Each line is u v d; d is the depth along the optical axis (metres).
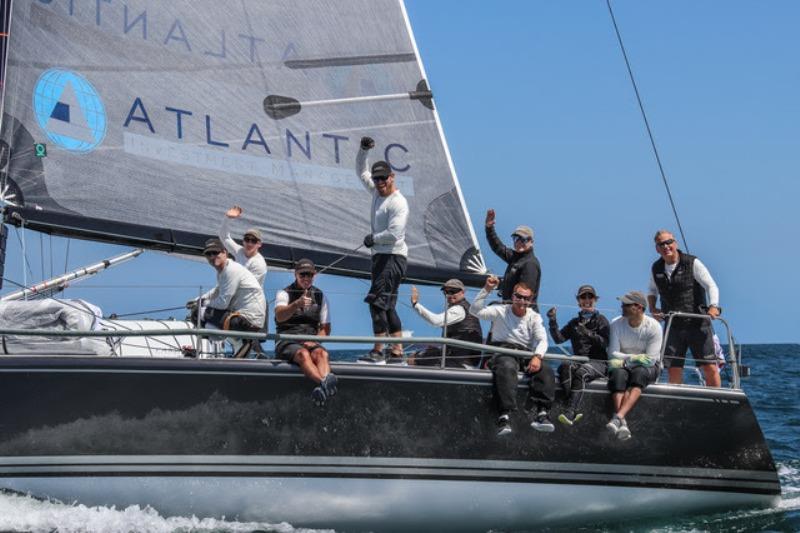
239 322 13.55
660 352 14.54
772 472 15.09
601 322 14.59
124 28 15.38
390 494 13.36
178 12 15.74
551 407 14.06
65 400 12.71
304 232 16.12
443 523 13.70
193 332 13.10
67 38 15.05
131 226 15.16
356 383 13.33
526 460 13.90
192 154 15.63
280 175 16.11
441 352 14.30
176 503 12.85
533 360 13.83
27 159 14.66
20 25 14.79
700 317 15.09
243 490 12.97
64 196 14.82
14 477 12.58
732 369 15.20
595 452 14.22
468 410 13.68
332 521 13.29
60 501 12.63
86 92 15.09
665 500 14.59
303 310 13.50
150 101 15.48
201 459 12.88
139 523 12.78
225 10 16.02
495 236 15.87
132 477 12.74
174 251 15.69
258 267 14.70
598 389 14.27
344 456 13.23
